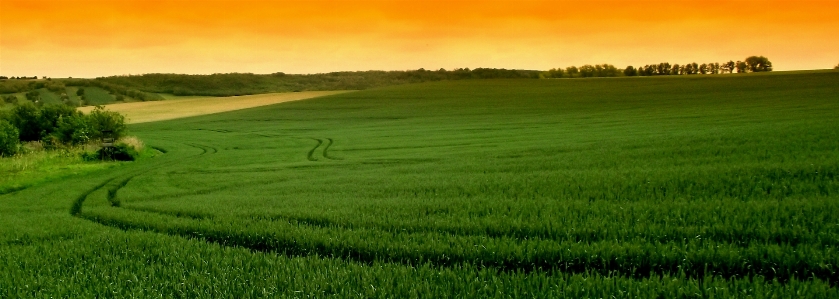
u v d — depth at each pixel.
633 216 10.77
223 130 71.75
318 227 11.57
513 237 9.82
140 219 14.14
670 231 9.28
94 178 29.02
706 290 6.43
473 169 23.30
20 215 17.55
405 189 17.72
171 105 121.19
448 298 6.75
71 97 140.62
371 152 39.00
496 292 6.75
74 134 46.06
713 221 9.90
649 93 91.38
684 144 25.39
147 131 73.81
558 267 8.14
